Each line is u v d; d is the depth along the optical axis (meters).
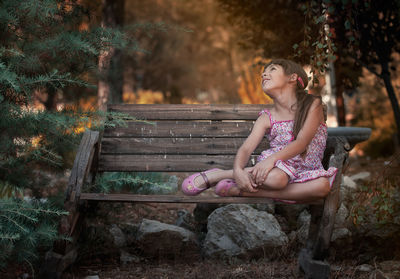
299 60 4.76
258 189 2.35
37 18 2.62
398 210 2.93
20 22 2.60
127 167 2.85
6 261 2.42
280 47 5.56
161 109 2.99
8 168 2.80
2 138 2.63
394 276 2.35
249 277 2.51
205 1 13.66
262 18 5.63
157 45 14.48
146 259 2.91
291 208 3.30
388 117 8.59
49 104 3.71
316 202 2.36
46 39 2.71
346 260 2.84
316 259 2.36
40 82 2.50
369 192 2.77
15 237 2.06
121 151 2.88
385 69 4.96
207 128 2.96
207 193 4.35
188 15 14.16
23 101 2.61
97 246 2.90
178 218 3.67
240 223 2.93
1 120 2.46
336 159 2.42
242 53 13.38
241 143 2.93
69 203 2.29
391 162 2.91
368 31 4.67
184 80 16.08
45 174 3.23
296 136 2.52
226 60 16.52
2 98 2.25
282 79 2.62
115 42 2.93
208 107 3.00
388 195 2.69
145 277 2.53
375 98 9.34
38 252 2.69
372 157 7.27
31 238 2.25
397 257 2.76
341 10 4.13
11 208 2.21
